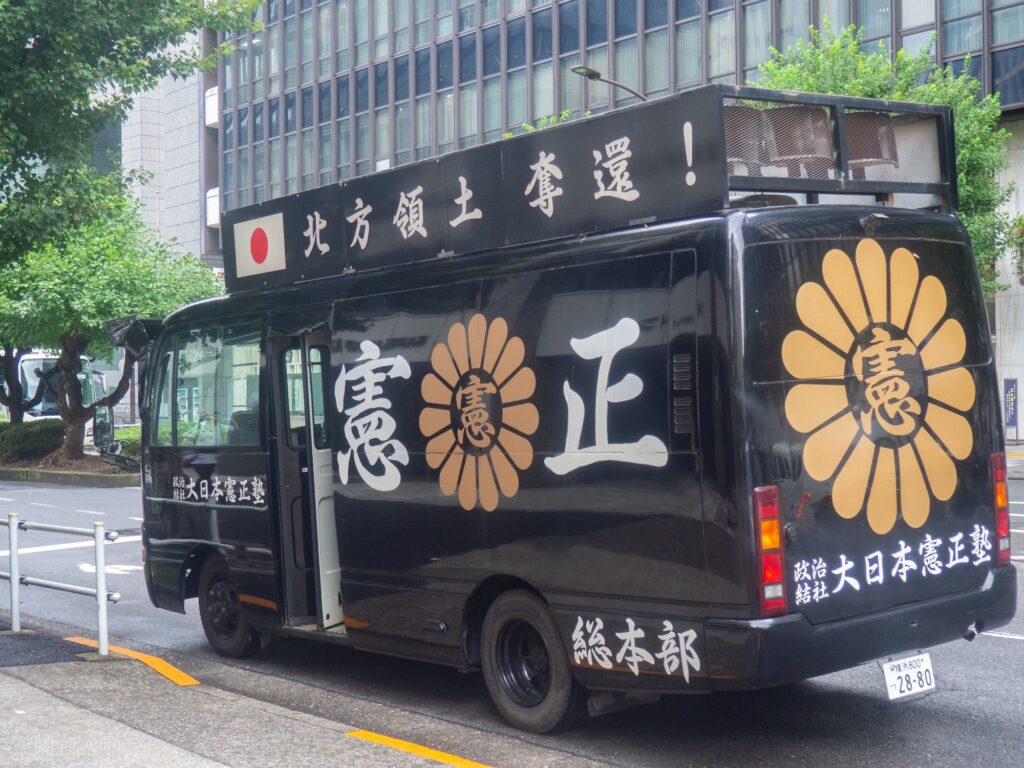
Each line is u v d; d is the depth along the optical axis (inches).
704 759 221.1
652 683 212.1
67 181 423.8
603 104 1405.0
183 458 335.6
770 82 1004.6
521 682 244.7
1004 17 1055.0
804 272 209.9
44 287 1071.0
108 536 319.9
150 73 430.6
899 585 218.4
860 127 233.3
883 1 1136.8
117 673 290.2
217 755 216.2
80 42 394.3
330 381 283.3
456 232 258.1
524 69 1502.2
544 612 232.5
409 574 260.7
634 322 215.3
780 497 201.5
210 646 351.6
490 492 240.7
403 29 1680.6
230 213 327.9
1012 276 1098.7
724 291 202.4
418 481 257.9
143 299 1099.9
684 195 213.6
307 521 306.2
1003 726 239.0
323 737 230.1
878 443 216.7
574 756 224.8
